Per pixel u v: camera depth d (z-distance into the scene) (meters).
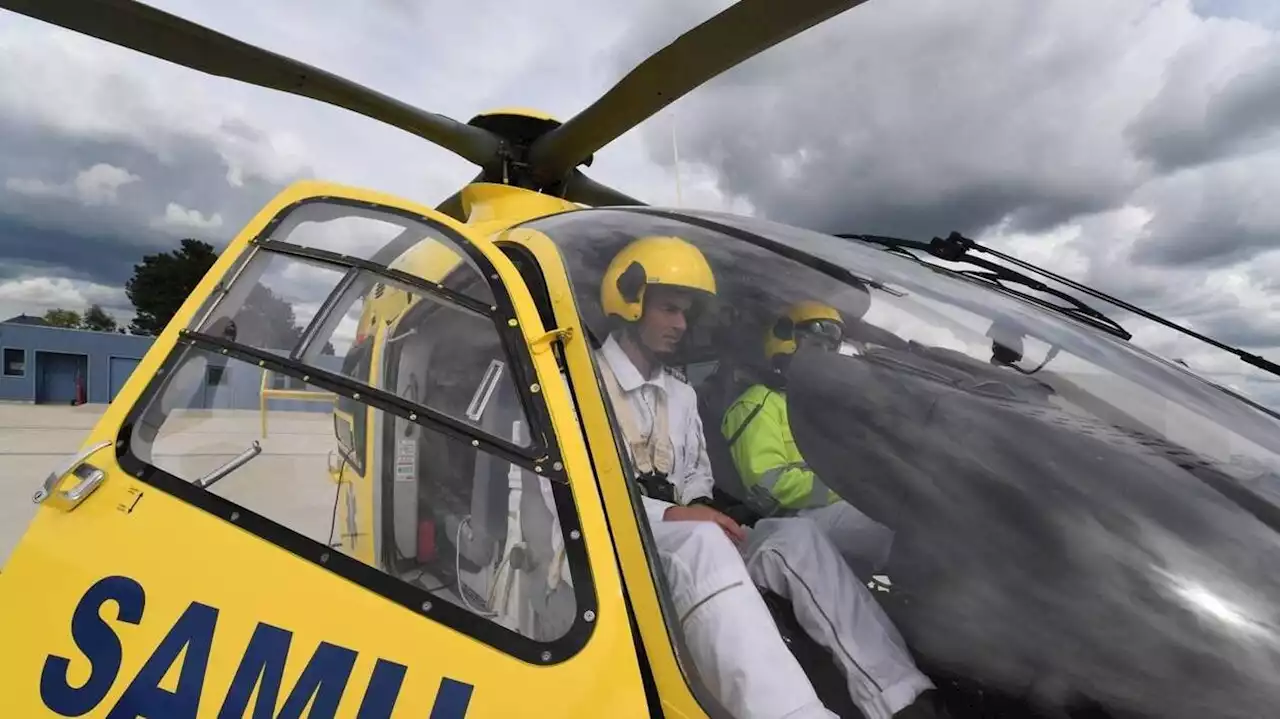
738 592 1.44
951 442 1.60
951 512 1.48
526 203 3.19
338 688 1.31
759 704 1.33
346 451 1.66
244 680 1.34
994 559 1.40
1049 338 2.03
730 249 2.11
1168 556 1.37
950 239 2.89
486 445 1.51
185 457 1.57
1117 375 1.93
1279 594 1.31
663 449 1.70
